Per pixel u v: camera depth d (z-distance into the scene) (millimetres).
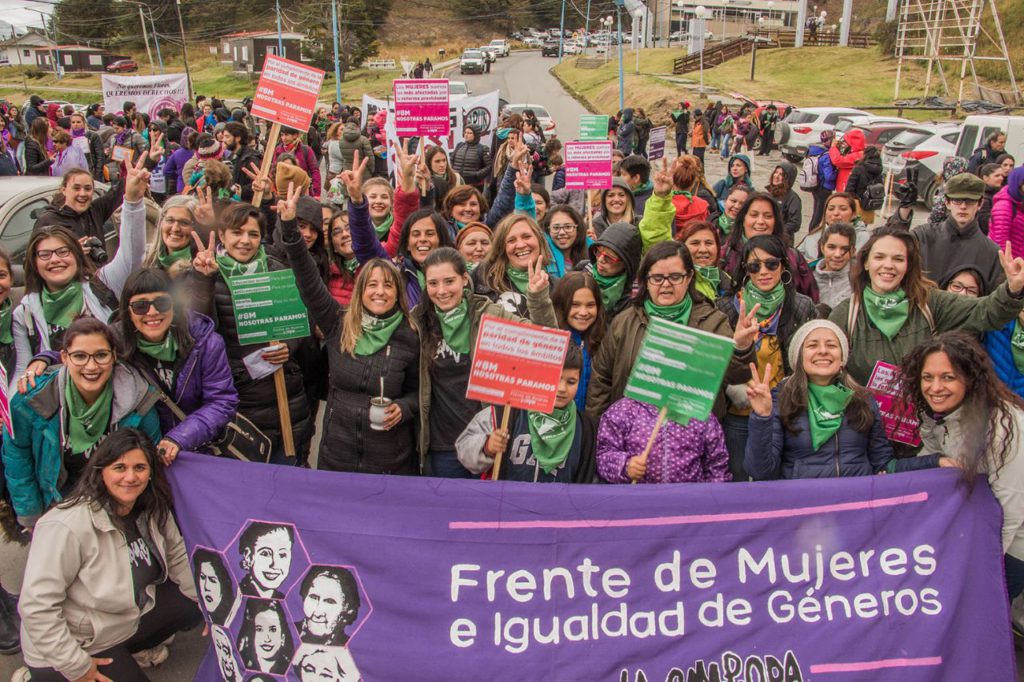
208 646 4188
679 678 3707
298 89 5629
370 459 4375
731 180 10039
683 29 80062
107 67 77562
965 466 3824
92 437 4008
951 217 6242
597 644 3719
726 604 3754
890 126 23672
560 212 6125
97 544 3678
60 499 4039
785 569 3777
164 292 3969
